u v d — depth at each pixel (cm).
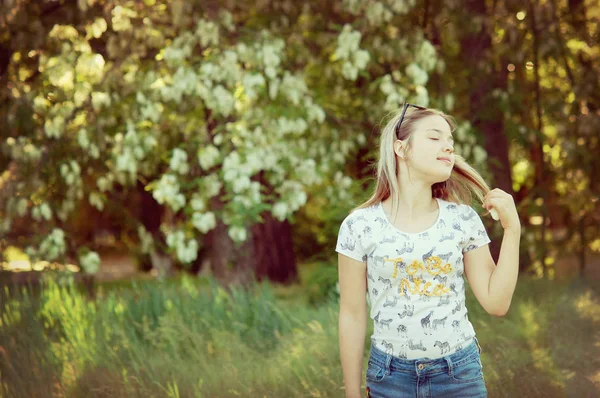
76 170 672
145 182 762
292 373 444
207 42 658
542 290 672
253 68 693
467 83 814
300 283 1038
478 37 826
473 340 229
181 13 657
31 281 656
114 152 677
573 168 892
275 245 1030
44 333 525
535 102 903
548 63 882
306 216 1131
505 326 530
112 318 558
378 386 229
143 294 601
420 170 230
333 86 790
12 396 441
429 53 704
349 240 233
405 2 675
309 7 756
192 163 686
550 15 831
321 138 753
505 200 229
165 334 508
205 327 546
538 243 841
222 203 709
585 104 863
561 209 932
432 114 236
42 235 695
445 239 226
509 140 847
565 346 478
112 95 681
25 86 710
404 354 224
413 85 710
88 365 470
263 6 737
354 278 234
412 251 224
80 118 709
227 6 700
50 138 712
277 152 673
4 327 529
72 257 721
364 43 723
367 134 794
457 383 223
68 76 688
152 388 437
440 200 237
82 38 696
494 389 419
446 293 224
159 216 1056
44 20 703
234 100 654
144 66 702
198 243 735
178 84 640
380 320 228
